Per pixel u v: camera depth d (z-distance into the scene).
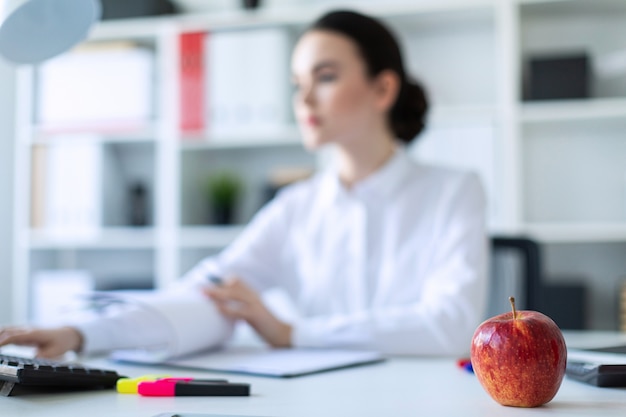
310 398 0.71
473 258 1.38
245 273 1.59
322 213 1.58
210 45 2.75
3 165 3.09
